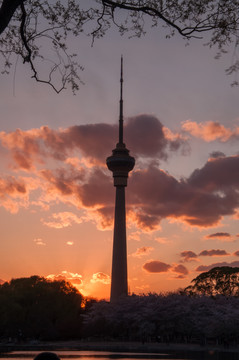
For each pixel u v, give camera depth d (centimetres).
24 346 16138
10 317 18850
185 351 12094
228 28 1584
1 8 1292
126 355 10288
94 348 14062
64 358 9312
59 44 1661
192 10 1595
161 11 1617
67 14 1641
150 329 15700
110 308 18938
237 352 11581
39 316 19525
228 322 13875
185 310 15612
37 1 1612
